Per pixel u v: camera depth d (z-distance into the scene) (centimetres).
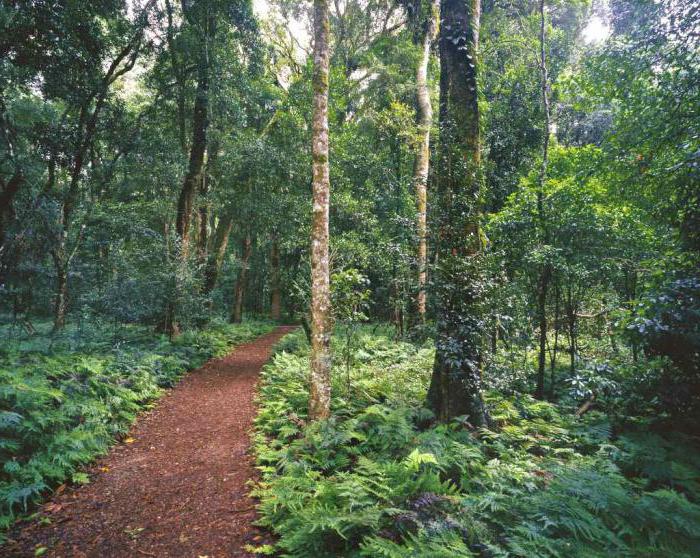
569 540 334
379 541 309
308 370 952
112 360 887
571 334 912
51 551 366
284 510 407
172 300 1303
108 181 1341
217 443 629
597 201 863
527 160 1642
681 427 621
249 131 1864
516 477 432
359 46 2003
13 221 1248
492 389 673
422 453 453
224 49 1488
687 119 672
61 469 480
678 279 601
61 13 1022
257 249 3009
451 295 618
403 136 1598
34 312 1709
